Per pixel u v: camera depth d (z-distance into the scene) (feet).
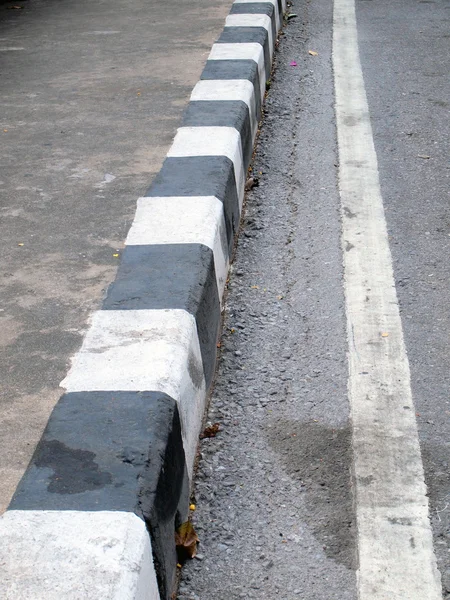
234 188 15.12
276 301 13.19
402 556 8.50
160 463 7.91
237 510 9.18
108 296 10.75
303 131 20.08
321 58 25.63
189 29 26.13
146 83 20.92
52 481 7.57
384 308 12.87
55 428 8.28
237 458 9.93
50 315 11.10
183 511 8.76
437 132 19.66
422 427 10.32
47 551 6.81
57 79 21.65
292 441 10.18
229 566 8.47
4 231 13.44
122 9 29.55
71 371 9.22
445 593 8.08
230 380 11.34
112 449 7.95
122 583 6.54
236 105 17.75
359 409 10.68
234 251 14.71
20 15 29.53
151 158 16.17
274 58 25.71
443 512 9.03
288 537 8.80
